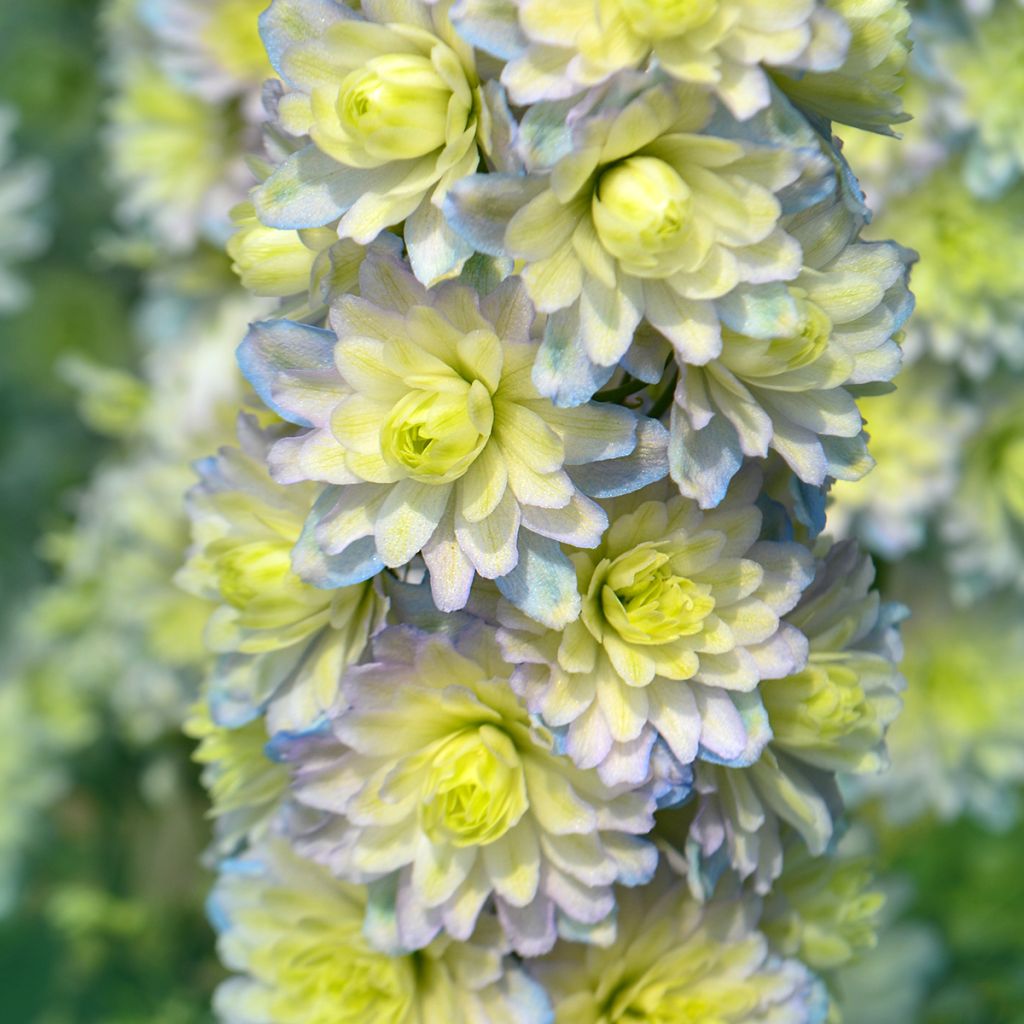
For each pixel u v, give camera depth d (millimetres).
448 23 488
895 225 675
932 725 736
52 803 912
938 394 684
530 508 490
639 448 490
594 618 499
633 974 525
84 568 832
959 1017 812
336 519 496
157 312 822
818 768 534
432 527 491
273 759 519
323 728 516
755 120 481
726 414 491
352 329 490
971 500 698
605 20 475
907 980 802
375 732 507
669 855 520
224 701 532
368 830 511
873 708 530
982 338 682
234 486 528
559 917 512
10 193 904
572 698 497
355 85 489
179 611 759
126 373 960
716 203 480
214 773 558
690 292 482
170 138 759
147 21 716
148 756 819
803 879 545
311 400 497
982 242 669
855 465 505
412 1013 524
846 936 550
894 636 543
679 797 501
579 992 523
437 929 509
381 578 508
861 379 500
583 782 505
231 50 701
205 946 800
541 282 479
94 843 861
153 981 792
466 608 501
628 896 524
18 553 958
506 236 476
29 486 960
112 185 900
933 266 671
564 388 481
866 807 813
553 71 477
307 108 496
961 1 657
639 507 499
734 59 477
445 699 502
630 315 481
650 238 474
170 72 709
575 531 488
